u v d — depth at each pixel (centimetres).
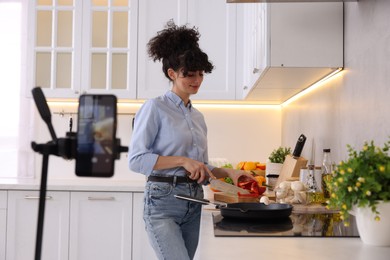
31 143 74
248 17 341
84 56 381
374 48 189
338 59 231
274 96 366
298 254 123
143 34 380
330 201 136
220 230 159
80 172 71
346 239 144
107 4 385
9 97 434
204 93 380
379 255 122
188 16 379
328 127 263
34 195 358
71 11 386
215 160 386
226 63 380
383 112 179
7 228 358
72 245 355
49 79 385
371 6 193
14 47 435
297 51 231
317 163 288
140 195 357
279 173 315
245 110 422
